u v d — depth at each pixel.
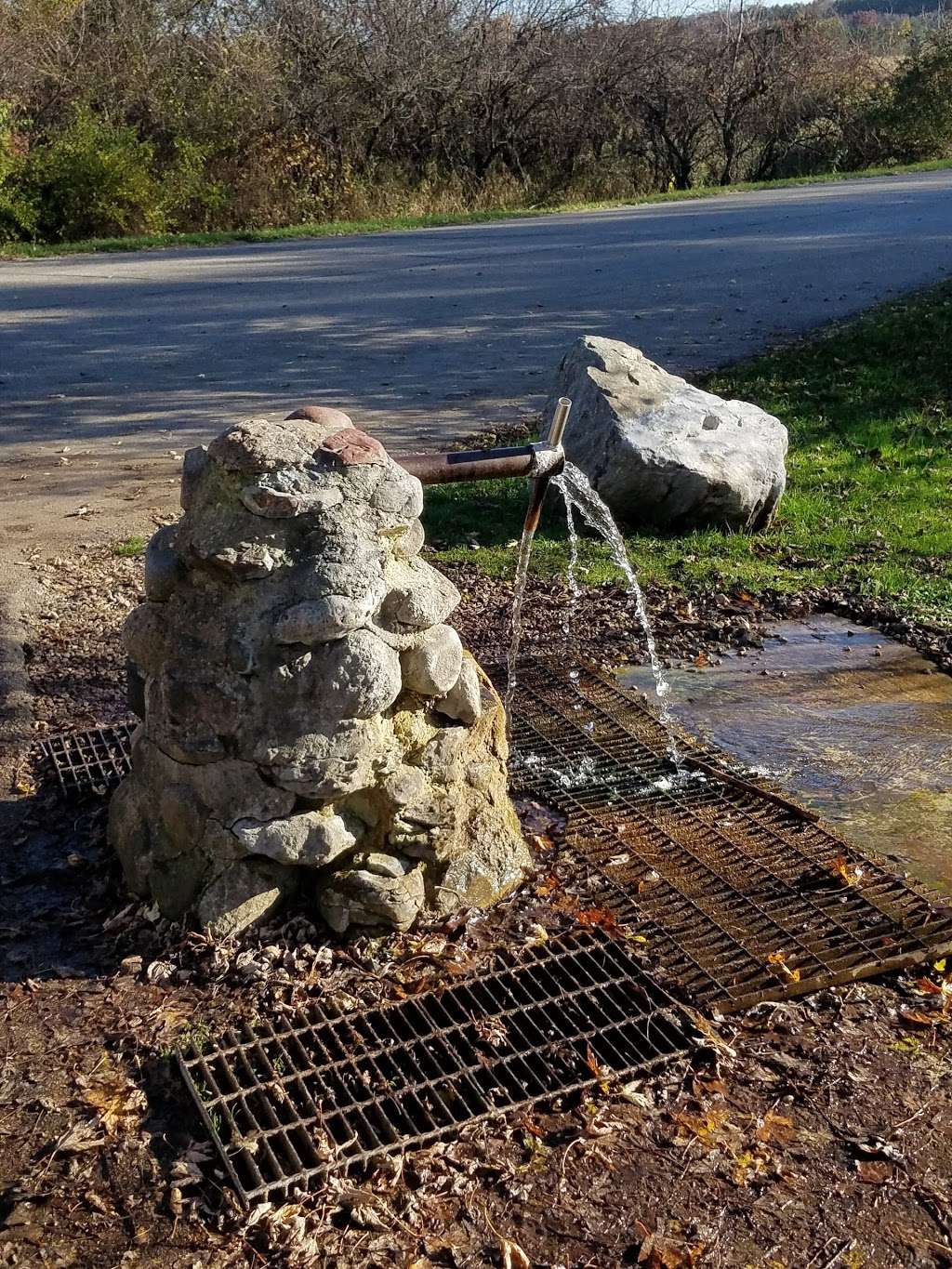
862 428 9.06
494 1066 2.93
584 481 4.66
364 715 3.05
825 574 6.50
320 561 2.98
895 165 36.41
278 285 16.28
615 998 3.19
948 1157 2.66
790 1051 3.00
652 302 14.13
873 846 3.97
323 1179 2.58
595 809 4.18
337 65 26.95
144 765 3.38
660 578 6.37
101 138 22.36
